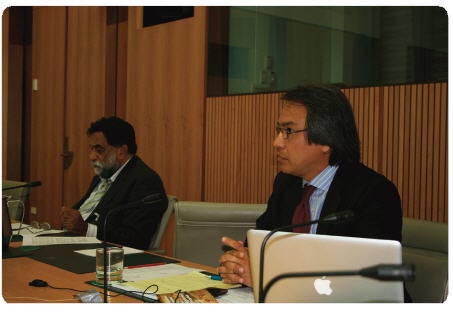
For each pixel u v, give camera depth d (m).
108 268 2.00
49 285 1.97
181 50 5.46
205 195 5.27
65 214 3.36
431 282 1.91
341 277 1.41
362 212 2.05
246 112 4.90
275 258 1.50
